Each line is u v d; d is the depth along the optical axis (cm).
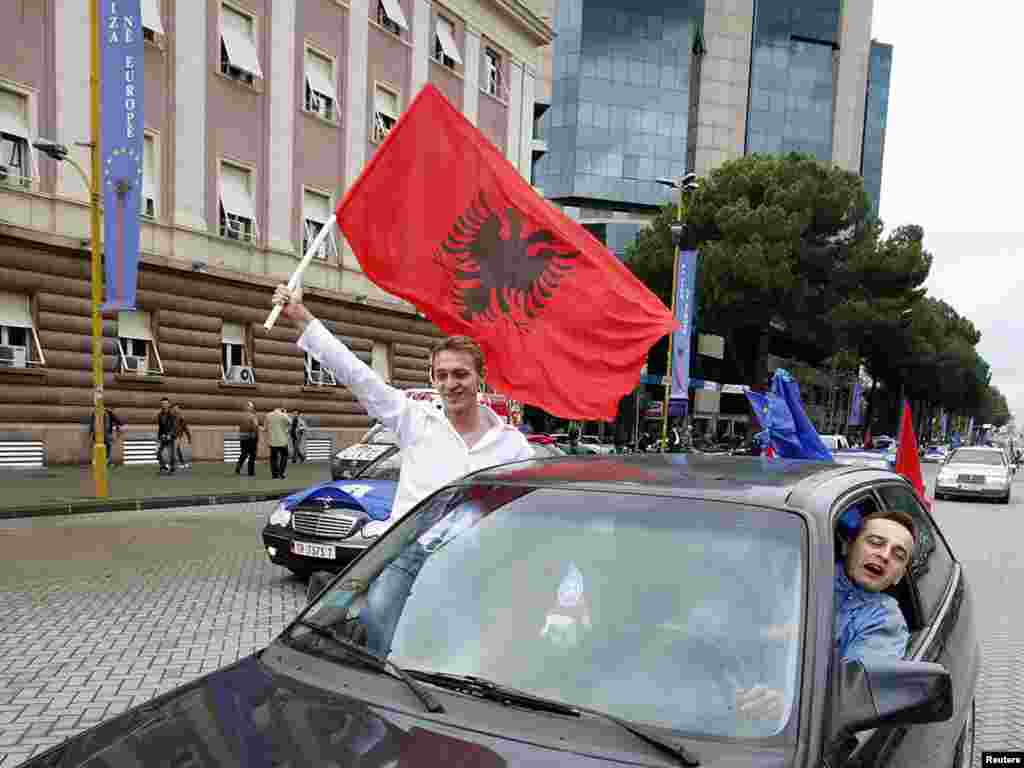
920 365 5500
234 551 967
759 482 253
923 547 353
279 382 2247
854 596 271
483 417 383
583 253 484
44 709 453
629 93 5906
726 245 3189
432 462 359
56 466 1683
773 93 6762
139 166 1350
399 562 258
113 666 528
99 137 1304
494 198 496
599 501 250
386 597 245
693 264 2358
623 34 5891
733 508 235
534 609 226
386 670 216
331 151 2386
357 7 2431
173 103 1914
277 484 1684
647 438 3338
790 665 195
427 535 264
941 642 303
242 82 2094
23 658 538
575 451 1814
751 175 3334
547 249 490
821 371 5500
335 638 234
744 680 194
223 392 2078
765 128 6750
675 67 6000
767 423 523
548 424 4050
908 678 186
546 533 245
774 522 227
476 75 2902
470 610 231
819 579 210
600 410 482
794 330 3528
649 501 245
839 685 190
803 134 6838
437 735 186
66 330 1700
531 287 493
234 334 2138
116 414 1802
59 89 1680
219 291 2045
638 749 180
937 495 2277
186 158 1950
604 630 214
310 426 2369
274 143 2191
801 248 3209
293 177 2264
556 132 5869
